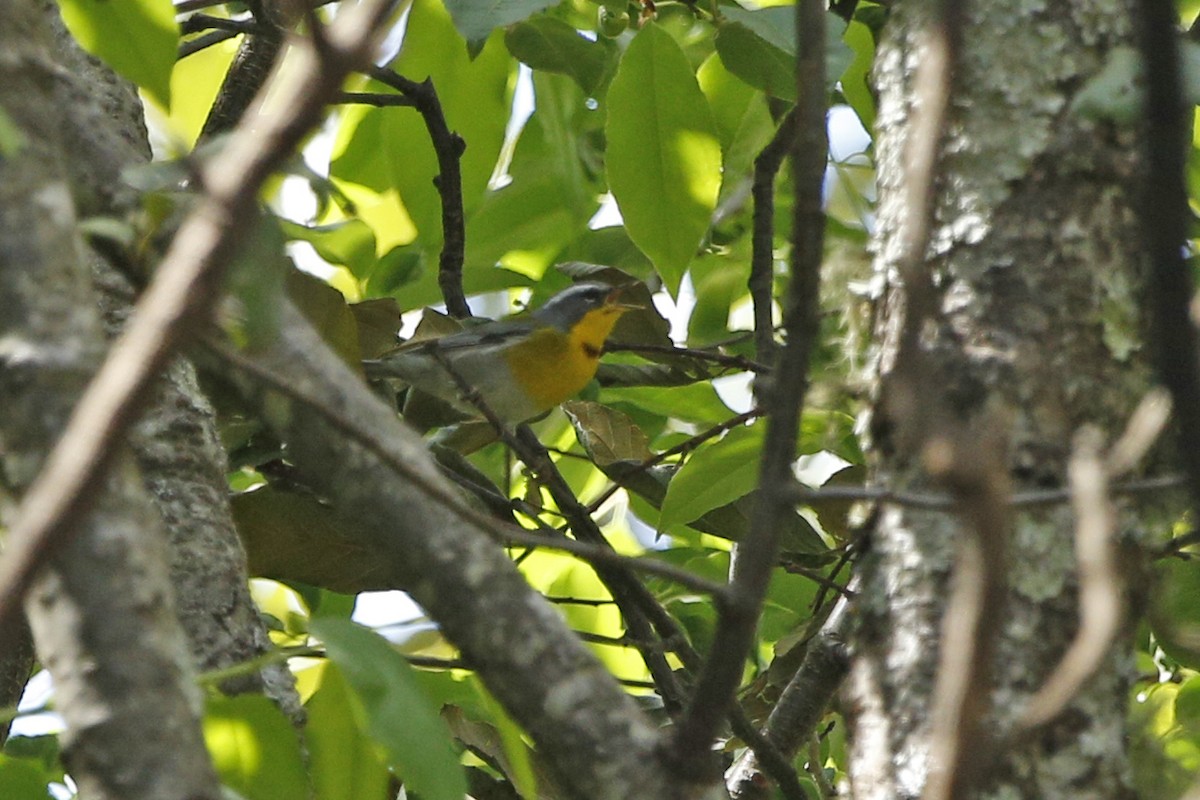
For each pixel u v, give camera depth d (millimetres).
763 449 3885
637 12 10234
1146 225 2764
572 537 9711
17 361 3023
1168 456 5102
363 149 10664
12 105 3230
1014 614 4742
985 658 2412
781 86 7898
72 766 3074
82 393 3027
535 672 3959
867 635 5102
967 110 5363
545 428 12570
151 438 6645
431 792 3971
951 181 5312
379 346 8859
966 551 2500
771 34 6848
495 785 7961
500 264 11914
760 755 7258
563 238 11586
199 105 10227
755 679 9242
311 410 3939
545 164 11391
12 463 2988
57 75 4406
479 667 4020
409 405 9508
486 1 6910
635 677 11008
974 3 5473
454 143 9547
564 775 3936
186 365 6973
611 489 9289
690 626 10234
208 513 6664
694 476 8328
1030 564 4797
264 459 8133
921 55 5566
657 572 3881
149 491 6531
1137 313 5172
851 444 9219
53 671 3096
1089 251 5176
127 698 3059
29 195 3156
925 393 2709
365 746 4582
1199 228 6988
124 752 3033
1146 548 5043
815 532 8922
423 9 9461
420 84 9438
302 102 2484
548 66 9125
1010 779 4617
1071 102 5312
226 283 3396
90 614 3078
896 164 5574
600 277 9844
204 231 2445
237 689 6234
